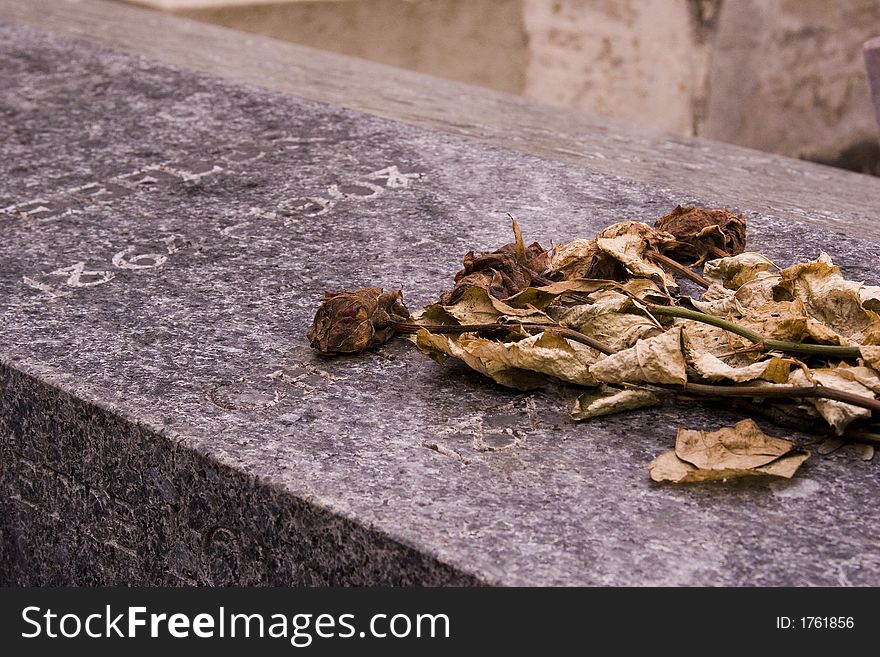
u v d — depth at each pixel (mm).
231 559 593
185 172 923
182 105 1056
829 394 563
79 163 950
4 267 783
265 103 1050
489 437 593
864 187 1036
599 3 1954
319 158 937
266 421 609
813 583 510
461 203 845
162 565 623
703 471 555
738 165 1056
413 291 723
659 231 722
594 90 2004
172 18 1651
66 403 642
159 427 606
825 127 1732
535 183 876
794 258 752
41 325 707
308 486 564
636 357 588
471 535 535
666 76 1932
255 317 708
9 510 690
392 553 538
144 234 823
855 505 547
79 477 649
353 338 655
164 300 732
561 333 609
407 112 1082
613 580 512
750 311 627
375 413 613
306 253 782
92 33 1361
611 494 556
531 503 551
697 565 519
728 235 725
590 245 679
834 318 618
